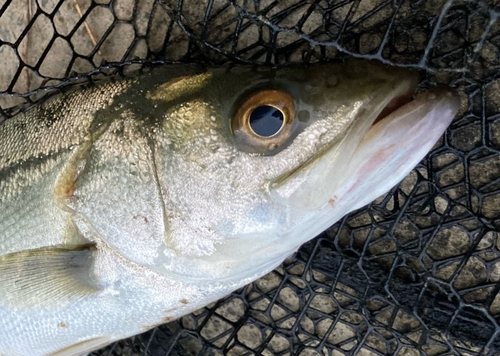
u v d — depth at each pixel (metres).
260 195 0.15
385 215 0.20
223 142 0.15
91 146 0.16
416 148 0.15
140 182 0.16
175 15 0.19
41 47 0.23
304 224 0.15
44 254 0.17
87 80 0.20
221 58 0.19
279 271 0.22
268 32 0.19
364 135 0.14
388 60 0.17
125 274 0.17
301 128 0.15
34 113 0.17
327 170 0.15
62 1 0.21
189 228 0.16
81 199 0.17
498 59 0.17
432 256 0.20
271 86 0.15
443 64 0.18
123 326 0.18
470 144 0.19
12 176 0.17
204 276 0.17
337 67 0.15
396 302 0.20
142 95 0.16
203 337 0.22
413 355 0.21
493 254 0.20
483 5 0.15
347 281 0.21
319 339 0.22
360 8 0.18
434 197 0.20
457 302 0.20
